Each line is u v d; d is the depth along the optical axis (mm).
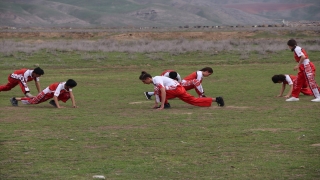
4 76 38594
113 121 18984
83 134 16562
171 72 23219
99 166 12672
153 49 61781
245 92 28547
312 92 24359
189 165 12742
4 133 16719
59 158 13477
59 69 44438
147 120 19172
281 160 13094
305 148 14414
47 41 85688
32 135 16422
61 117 19984
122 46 68625
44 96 22922
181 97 22344
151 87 31562
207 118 19531
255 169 12297
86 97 26953
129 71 42688
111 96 27375
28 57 53000
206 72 23453
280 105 23141
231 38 95375
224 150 14289
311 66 24062
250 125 17953
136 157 13570
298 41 80438
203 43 74125
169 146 14820
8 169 12398
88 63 48938
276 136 16000
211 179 11539
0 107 22938
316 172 11992
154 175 11875
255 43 76562
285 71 40781
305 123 18266
